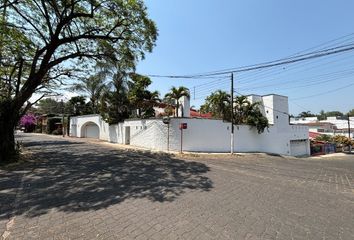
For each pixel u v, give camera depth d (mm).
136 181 8445
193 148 21000
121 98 28562
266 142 27312
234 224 4871
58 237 4180
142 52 15359
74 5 12953
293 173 11844
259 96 30578
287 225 4895
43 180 8438
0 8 12391
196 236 4301
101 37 14008
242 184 8586
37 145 22672
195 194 7008
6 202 6035
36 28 13430
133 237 4227
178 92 26516
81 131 36531
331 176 11500
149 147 22438
